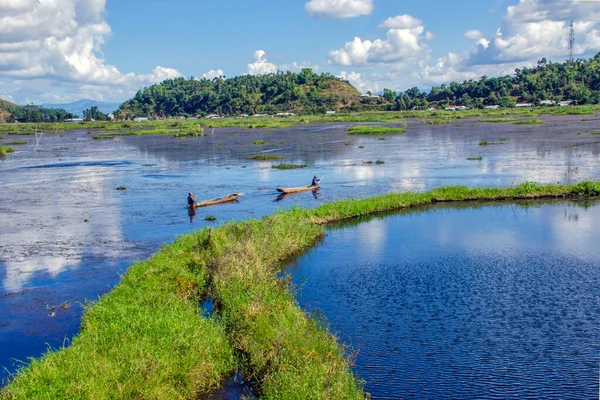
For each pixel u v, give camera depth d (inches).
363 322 752.3
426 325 737.6
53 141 4842.5
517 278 915.4
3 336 745.0
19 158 3270.2
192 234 1131.3
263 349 610.9
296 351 585.9
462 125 4990.2
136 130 6279.5
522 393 571.8
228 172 2332.7
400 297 844.0
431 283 904.3
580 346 668.1
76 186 2074.3
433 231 1250.0
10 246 1211.9
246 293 769.6
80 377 533.3
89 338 634.8
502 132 3873.0
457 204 1539.1
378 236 1221.7
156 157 3110.2
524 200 1555.1
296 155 2901.1
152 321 661.9
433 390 580.4
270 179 2094.0
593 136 3216.0
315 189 1824.6
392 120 6673.2
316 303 829.8
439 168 2209.6
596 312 767.7
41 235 1306.6
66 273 1007.0
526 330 714.2
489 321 745.0
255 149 3344.0
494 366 625.6
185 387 572.1
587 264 977.5
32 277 991.0
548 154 2479.1
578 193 1584.6
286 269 1006.4
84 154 3452.3
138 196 1813.5
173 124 7342.5
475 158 2437.3
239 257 912.9
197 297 810.2
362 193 1728.6
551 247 1091.9
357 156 2746.1
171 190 1918.1
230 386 592.7
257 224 1174.3
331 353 587.8
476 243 1140.5
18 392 513.3
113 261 1071.0
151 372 552.7
